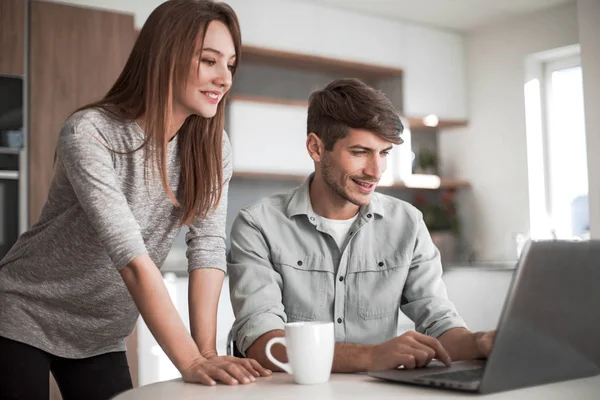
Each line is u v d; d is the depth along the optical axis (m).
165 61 1.19
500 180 5.05
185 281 3.40
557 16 4.68
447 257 4.98
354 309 1.47
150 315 1.07
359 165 1.37
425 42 5.04
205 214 1.35
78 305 1.40
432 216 5.10
